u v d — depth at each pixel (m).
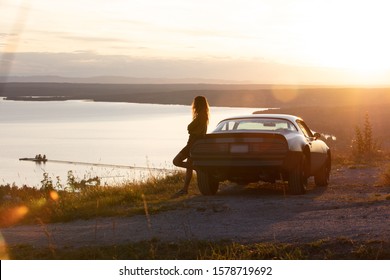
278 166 11.91
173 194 13.80
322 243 6.94
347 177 17.28
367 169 19.61
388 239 6.93
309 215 9.52
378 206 10.05
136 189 15.02
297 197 12.34
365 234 7.33
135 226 9.45
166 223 9.59
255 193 13.53
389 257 6.32
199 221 9.62
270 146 11.99
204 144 12.47
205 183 13.08
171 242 7.68
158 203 12.38
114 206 12.61
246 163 12.05
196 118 12.97
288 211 10.23
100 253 7.12
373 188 13.92
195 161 12.55
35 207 12.72
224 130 13.10
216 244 7.35
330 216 9.23
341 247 6.79
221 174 12.59
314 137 14.44
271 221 9.17
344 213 9.45
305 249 6.82
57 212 11.80
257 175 12.39
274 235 7.62
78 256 7.09
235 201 11.95
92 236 8.73
